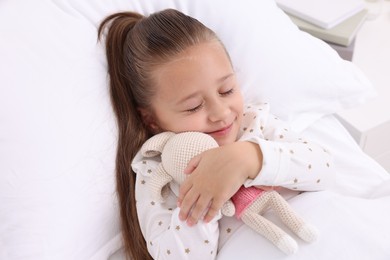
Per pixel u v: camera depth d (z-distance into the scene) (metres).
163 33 0.73
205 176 0.65
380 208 0.70
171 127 0.74
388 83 1.22
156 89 0.72
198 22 0.76
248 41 0.92
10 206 0.63
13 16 0.72
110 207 0.73
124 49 0.78
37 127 0.65
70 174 0.67
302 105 0.95
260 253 0.65
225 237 0.71
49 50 0.71
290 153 0.70
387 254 0.63
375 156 1.20
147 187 0.73
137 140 0.77
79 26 0.77
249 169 0.66
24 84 0.67
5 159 0.63
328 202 0.70
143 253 0.75
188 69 0.69
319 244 0.64
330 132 0.98
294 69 0.94
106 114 0.75
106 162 0.72
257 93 0.92
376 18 1.49
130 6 0.86
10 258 0.62
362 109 1.14
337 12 1.27
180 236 0.66
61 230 0.66
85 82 0.73
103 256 0.75
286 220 0.67
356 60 1.30
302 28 1.27
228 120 0.72
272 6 1.01
